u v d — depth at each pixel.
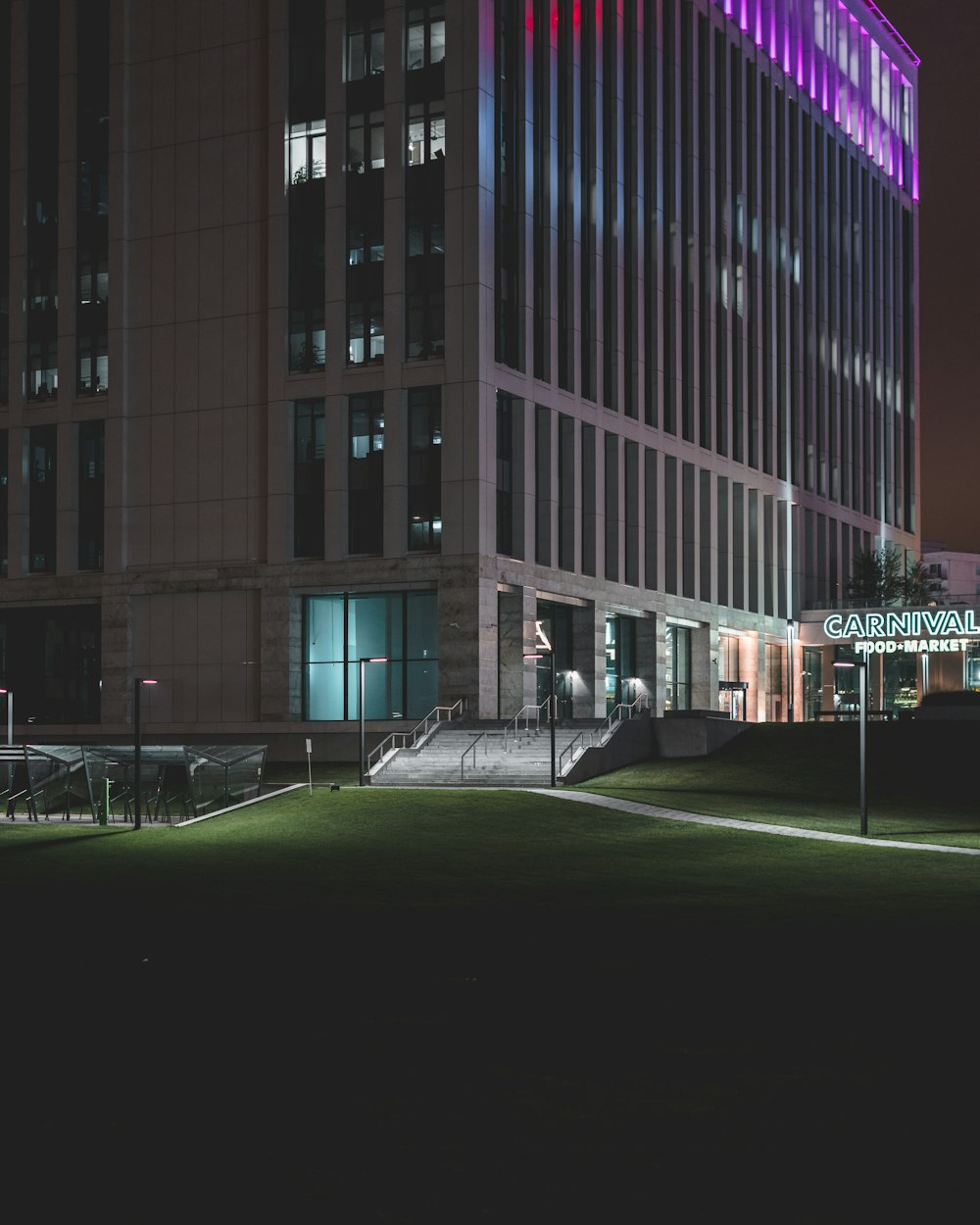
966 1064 13.46
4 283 73.31
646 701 77.44
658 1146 10.96
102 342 70.88
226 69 69.12
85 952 21.45
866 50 110.69
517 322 67.06
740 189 89.94
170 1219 9.52
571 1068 13.41
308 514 66.31
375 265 65.62
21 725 71.31
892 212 114.19
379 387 64.94
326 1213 9.59
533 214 68.50
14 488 72.19
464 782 54.06
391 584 64.19
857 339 106.44
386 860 36.19
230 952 21.27
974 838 39.03
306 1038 14.90
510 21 68.25
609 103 76.06
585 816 43.22
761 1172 10.30
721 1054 13.95
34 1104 12.34
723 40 89.00
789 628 89.75
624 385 76.25
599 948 21.16
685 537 82.81
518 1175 10.29
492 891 30.25
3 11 74.25
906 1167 10.38
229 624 67.25
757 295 91.56
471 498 63.09
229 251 68.50
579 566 70.94
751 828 41.06
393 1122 11.65
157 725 67.81
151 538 69.00
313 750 64.25
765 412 92.44
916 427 116.56
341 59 66.62
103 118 71.75
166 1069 13.55
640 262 77.75
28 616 72.75
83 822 48.34
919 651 89.88
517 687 65.88
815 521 98.25
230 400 67.94
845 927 23.19
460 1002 16.80
